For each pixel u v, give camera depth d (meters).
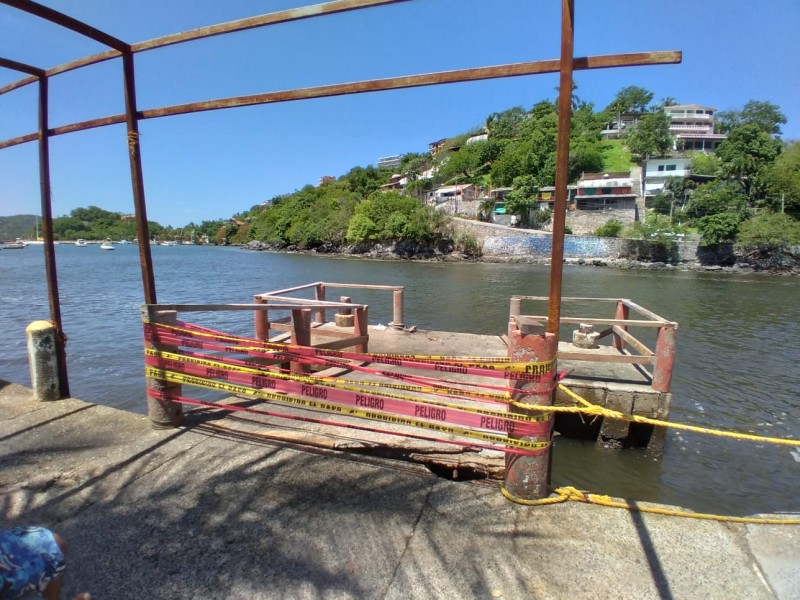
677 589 2.32
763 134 74.50
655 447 6.34
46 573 1.55
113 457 3.61
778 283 38.91
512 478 3.05
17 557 1.52
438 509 2.96
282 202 143.00
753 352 14.30
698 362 12.98
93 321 19.27
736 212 56.22
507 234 65.81
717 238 53.12
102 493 3.14
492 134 112.12
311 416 4.55
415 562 2.49
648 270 52.12
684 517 2.90
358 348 6.83
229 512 2.92
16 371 12.11
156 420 4.11
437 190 95.19
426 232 71.56
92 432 4.08
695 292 32.41
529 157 82.75
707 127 108.06
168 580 2.38
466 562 2.49
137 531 2.75
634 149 87.50
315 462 3.55
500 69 2.77
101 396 10.00
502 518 2.87
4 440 3.92
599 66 2.60
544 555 2.55
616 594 2.29
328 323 8.72
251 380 3.72
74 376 11.44
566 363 7.55
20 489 3.18
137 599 2.26
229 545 2.62
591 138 93.94
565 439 6.82
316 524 2.80
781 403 9.44
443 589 2.30
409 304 25.69
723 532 2.75
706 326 19.27
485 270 51.12
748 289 34.31
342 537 2.69
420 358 3.68
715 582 2.37
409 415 3.30
